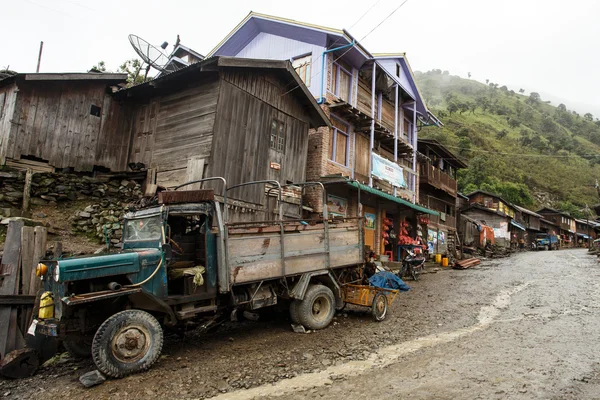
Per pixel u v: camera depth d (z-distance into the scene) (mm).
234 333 7125
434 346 6219
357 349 6098
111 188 11102
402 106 21109
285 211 12453
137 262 5352
